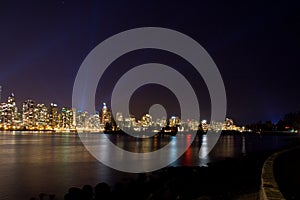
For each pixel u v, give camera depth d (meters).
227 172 25.94
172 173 24.45
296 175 15.37
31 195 29.56
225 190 19.42
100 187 18.05
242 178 24.50
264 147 110.62
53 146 118.44
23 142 149.12
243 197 16.91
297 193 11.07
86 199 17.08
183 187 19.86
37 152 87.50
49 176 41.78
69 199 16.78
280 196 7.85
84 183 35.75
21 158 69.25
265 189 8.66
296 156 27.14
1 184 35.41
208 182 22.64
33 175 42.84
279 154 26.75
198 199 17.55
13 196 29.08
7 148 104.56
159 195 18.56
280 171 16.23
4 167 52.38
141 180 20.78
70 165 54.56
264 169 13.11
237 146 129.25
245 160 31.33
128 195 18.73
